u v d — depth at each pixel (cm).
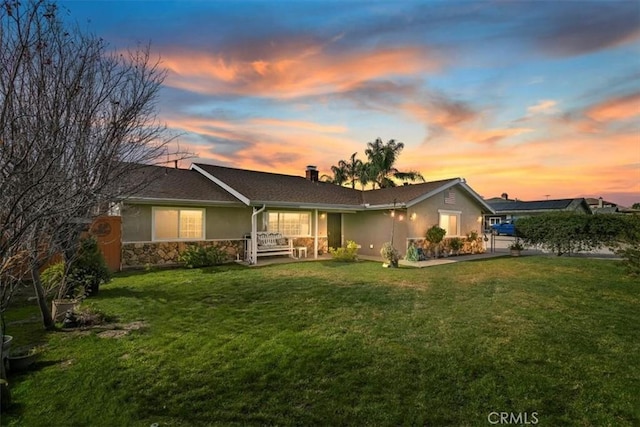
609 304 618
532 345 426
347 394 314
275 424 272
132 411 290
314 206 1372
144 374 354
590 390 317
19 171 261
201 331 481
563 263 1147
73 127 367
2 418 277
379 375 349
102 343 438
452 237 1596
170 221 1159
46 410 291
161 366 372
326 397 310
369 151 2727
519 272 984
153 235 1110
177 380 341
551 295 689
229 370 361
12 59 293
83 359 390
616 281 823
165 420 278
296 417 281
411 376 347
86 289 668
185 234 1190
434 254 1462
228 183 1322
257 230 1355
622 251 991
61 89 338
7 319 546
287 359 386
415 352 406
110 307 604
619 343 430
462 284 817
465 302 642
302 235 1484
